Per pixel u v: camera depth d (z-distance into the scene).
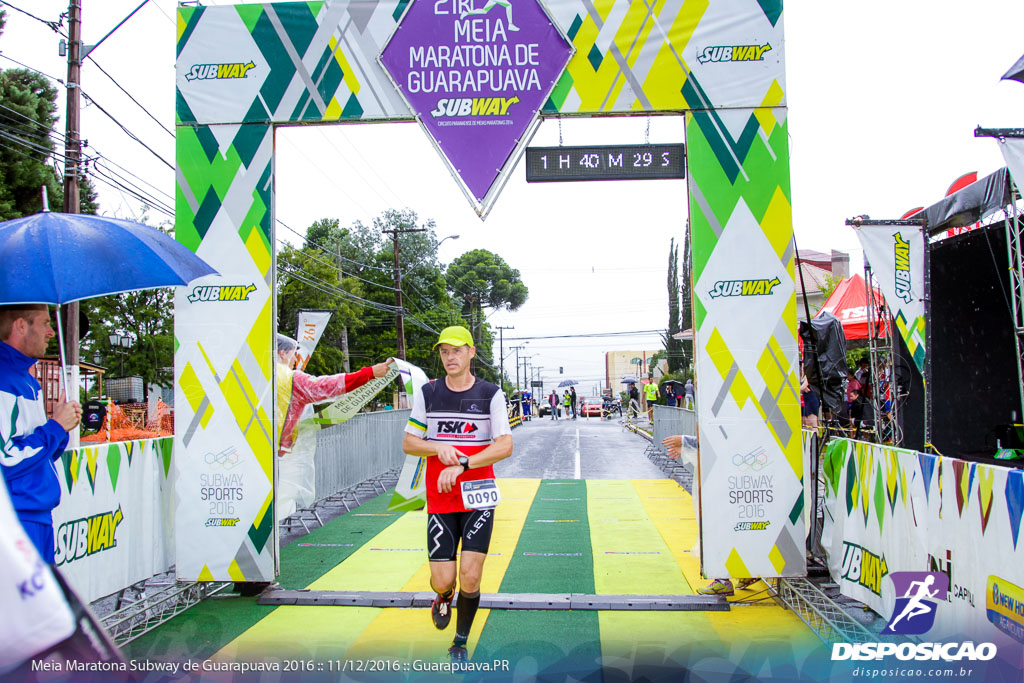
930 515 4.06
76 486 4.60
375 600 5.23
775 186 5.41
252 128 5.64
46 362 17.22
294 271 30.08
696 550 5.85
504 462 16.20
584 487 11.83
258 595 5.51
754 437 5.31
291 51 5.64
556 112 5.52
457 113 5.55
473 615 4.05
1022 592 3.21
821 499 5.98
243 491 5.49
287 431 6.60
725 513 5.29
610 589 5.67
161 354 26.23
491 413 4.16
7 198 18.91
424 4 5.58
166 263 4.15
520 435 26.56
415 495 5.21
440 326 43.28
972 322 10.50
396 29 5.58
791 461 5.30
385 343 40.12
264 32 5.66
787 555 5.27
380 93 5.59
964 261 10.45
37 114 19.11
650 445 20.91
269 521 5.46
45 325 3.55
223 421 5.54
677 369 43.97
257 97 5.64
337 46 5.62
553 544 7.39
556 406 43.28
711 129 5.45
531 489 11.62
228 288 5.59
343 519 8.98
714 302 5.37
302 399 6.56
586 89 5.51
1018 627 3.24
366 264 41.25
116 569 5.06
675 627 4.69
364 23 5.61
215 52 5.68
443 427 4.16
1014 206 7.08
